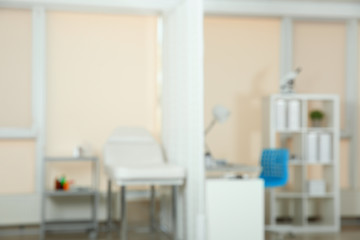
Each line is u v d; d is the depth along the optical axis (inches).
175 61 201.5
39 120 230.7
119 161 204.5
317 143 232.2
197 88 173.5
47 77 236.8
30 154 232.8
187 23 182.7
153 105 251.9
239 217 171.6
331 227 226.2
